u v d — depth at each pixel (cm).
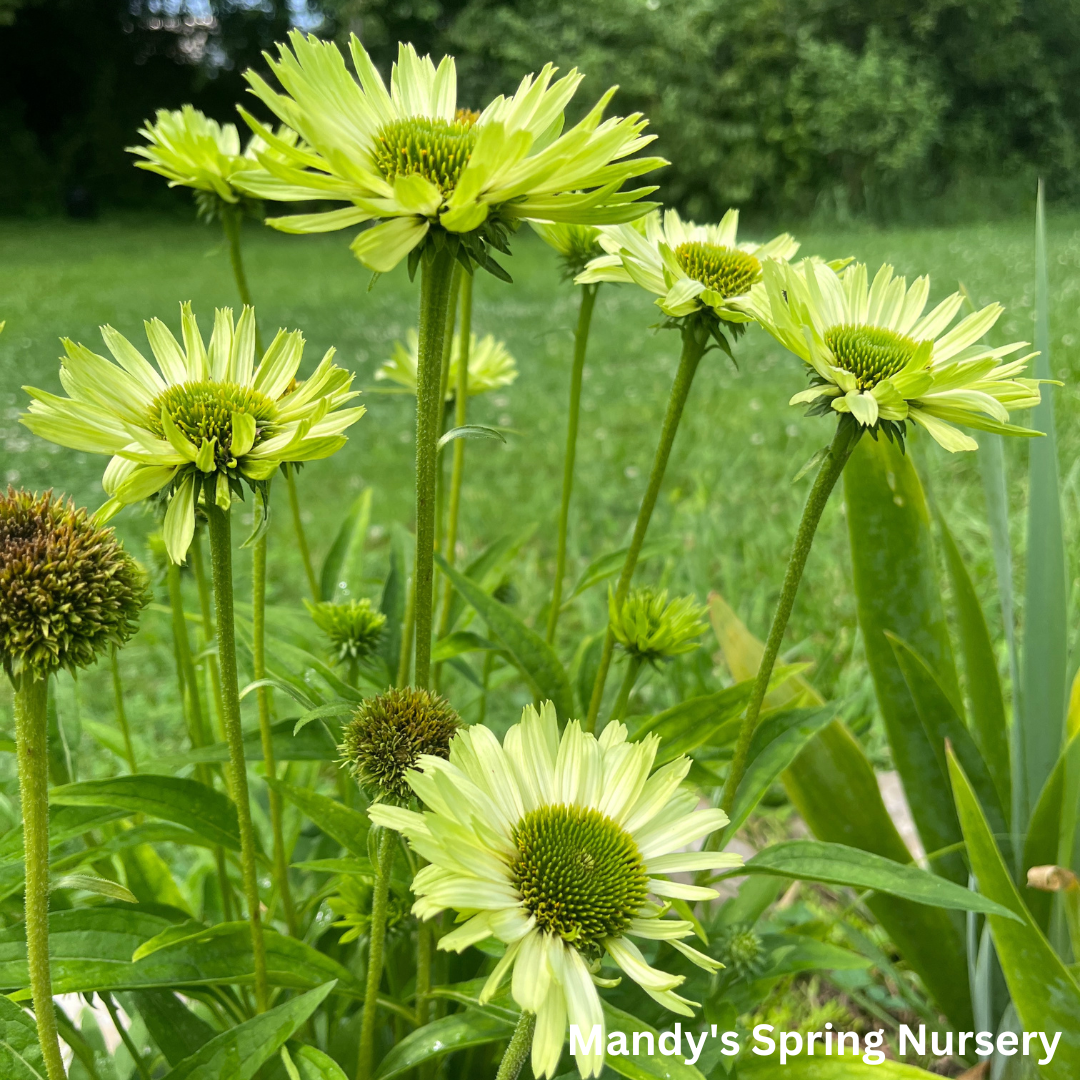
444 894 21
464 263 25
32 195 462
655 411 144
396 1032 38
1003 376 28
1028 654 43
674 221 39
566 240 40
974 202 369
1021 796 43
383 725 27
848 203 378
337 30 458
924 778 45
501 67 375
